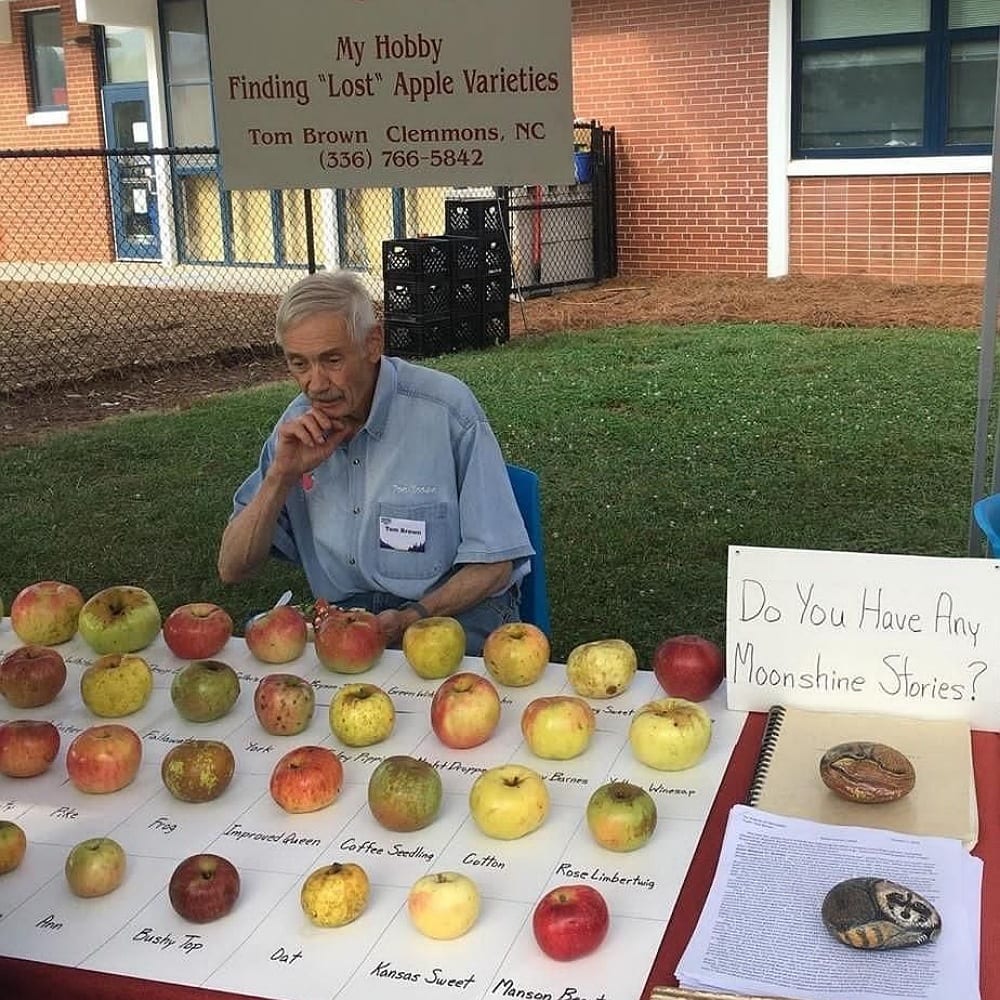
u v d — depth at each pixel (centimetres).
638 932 141
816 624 188
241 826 167
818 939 136
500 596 281
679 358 973
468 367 983
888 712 185
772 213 1359
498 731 192
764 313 1179
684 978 131
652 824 157
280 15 374
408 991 132
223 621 228
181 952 140
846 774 162
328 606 247
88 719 204
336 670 217
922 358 916
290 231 1609
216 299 1481
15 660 209
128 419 880
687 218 1425
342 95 379
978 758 175
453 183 379
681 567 528
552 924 135
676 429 749
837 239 1335
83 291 1592
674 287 1366
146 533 611
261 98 386
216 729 197
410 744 189
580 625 475
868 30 1278
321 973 136
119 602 232
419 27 366
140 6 1627
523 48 363
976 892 143
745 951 134
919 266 1293
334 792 171
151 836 166
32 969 138
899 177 1282
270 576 545
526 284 1376
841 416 757
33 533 618
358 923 144
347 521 279
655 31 1386
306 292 260
